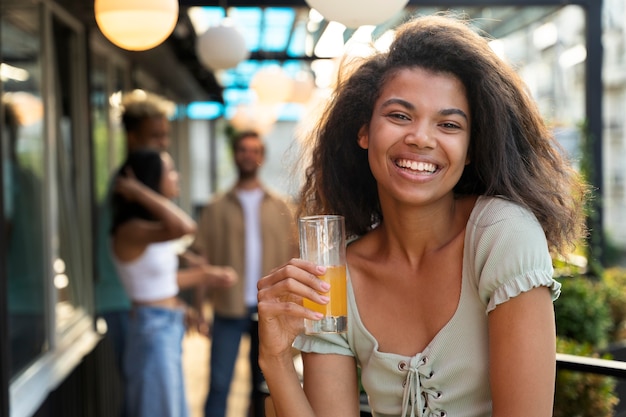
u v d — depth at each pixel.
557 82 9.58
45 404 3.44
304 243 1.46
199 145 16.55
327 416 1.54
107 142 5.76
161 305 3.37
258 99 6.43
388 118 1.45
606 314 4.11
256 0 4.02
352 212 1.72
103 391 4.53
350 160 1.69
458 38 1.44
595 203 4.58
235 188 4.54
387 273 1.53
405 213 1.47
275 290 1.46
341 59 1.66
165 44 6.46
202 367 6.70
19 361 3.37
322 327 1.45
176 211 3.38
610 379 2.33
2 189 2.73
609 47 13.45
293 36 7.41
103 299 4.04
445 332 1.45
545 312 1.36
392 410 1.51
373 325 1.52
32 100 3.74
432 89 1.42
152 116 3.59
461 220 1.50
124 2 2.73
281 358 1.50
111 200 3.77
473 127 1.48
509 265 1.36
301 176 1.76
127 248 3.31
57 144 4.19
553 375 1.37
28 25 3.69
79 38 4.71
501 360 1.37
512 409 1.36
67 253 4.33
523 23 6.03
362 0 2.28
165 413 3.30
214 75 9.84
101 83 5.60
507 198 1.45
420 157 1.42
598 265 4.55
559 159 1.53
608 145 14.05
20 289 3.43
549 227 1.46
